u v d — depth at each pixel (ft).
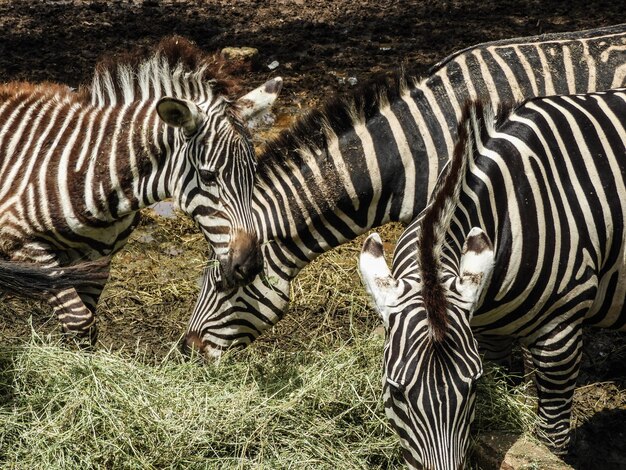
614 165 18.60
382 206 20.95
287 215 20.47
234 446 18.95
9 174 21.40
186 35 43.09
